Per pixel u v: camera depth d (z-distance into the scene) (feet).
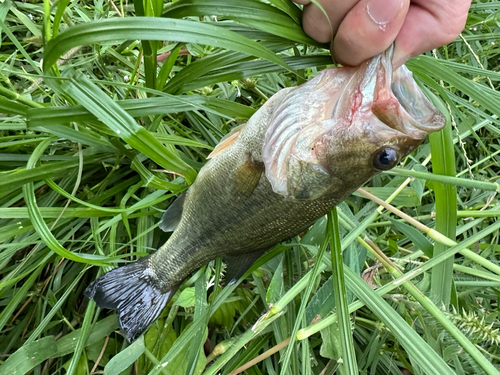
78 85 0.46
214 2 0.48
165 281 0.65
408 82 0.49
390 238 0.86
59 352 0.63
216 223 0.60
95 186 0.73
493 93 0.73
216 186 0.58
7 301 0.70
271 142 0.51
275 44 0.55
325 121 0.49
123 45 0.76
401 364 0.77
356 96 0.47
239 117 0.60
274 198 0.55
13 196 0.68
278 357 0.71
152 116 0.69
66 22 0.73
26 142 0.65
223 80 0.57
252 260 0.66
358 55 0.46
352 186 0.51
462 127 0.97
